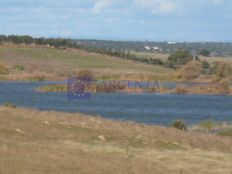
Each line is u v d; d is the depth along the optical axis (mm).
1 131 28938
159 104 90438
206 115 74688
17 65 172750
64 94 102500
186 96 112688
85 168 22891
